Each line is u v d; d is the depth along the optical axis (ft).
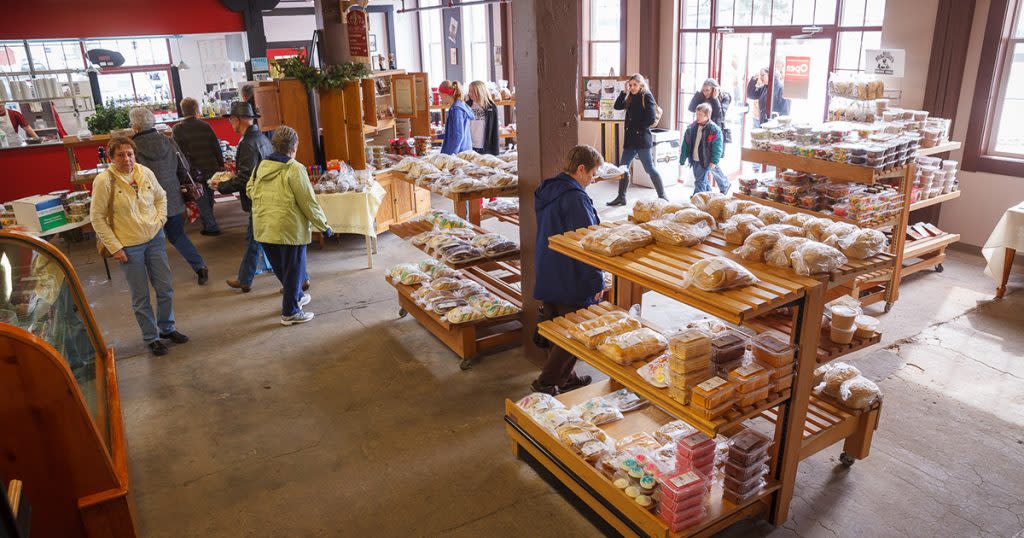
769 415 10.50
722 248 9.48
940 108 19.98
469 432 12.21
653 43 29.55
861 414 10.28
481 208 20.25
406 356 15.16
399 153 24.68
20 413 7.82
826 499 10.09
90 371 11.16
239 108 19.39
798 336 8.46
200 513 10.36
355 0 22.97
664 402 8.34
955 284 17.97
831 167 15.57
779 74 26.21
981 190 19.88
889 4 20.58
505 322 14.73
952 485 10.37
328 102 22.45
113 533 8.69
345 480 11.03
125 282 20.29
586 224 11.42
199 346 15.94
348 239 23.68
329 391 13.79
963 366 13.80
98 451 8.32
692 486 8.29
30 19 31.58
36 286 10.94
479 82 24.99
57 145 29.27
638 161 30.32
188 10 35.24
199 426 12.69
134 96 38.34
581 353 9.73
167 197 18.58
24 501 5.21
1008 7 18.35
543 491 10.61
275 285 19.81
